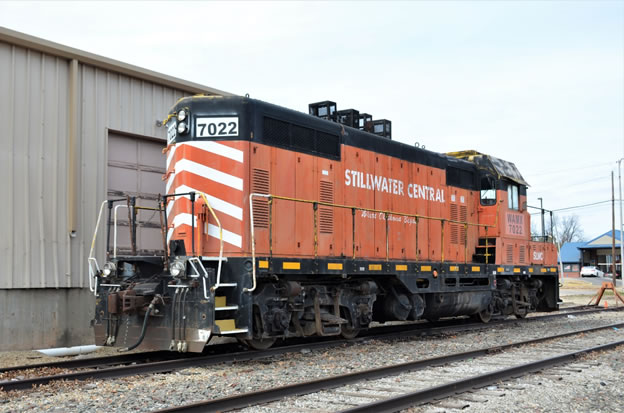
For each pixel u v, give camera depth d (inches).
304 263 370.6
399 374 294.2
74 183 442.6
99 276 357.7
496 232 573.6
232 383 269.4
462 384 256.8
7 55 415.8
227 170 354.6
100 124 466.6
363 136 450.9
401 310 462.9
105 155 468.4
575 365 323.3
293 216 382.3
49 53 435.8
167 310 326.0
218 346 398.0
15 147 417.1
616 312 757.9
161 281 335.6
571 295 1252.5
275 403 231.5
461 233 555.2
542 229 674.2
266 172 367.9
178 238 354.6
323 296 395.9
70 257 442.6
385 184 466.6
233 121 358.9
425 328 534.0
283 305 361.4
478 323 567.5
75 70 447.5
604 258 3149.6
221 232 322.0
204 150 357.4
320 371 303.6
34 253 423.2
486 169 586.9
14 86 418.3
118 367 293.7
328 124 419.8
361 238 435.5
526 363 309.6
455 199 552.4
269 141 372.8
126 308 322.7
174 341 318.7
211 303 311.3
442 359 329.4
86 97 458.9
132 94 490.6
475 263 539.8
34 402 234.8
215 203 351.9
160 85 512.1
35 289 427.5
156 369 301.7
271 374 293.3
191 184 354.9
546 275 669.9
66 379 273.1
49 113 436.5
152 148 516.7
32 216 423.5
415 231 491.8
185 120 361.7
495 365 323.9
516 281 628.4
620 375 298.4
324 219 405.1
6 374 292.8
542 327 552.4
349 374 271.7
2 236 407.5
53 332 435.8
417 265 471.8
